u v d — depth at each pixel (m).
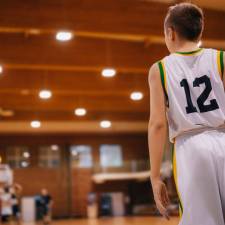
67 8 8.74
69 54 11.16
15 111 19.98
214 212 2.02
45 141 26.62
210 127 2.19
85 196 26.89
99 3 8.97
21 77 13.66
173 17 2.41
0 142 25.84
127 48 11.72
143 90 14.64
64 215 26.31
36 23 8.53
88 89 14.20
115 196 27.27
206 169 2.07
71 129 26.62
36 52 10.92
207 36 9.72
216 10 9.90
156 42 11.94
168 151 20.09
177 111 2.24
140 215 25.83
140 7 9.18
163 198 2.14
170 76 2.31
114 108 18.48
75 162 27.06
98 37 11.51
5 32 10.82
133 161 27.64
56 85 13.88
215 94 2.26
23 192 25.73
